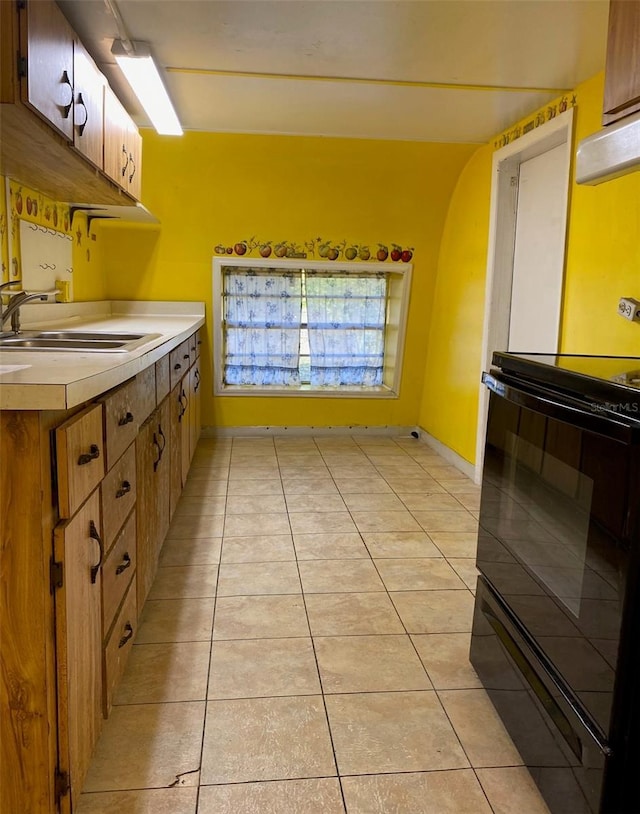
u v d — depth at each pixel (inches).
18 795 45.5
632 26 53.6
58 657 45.9
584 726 47.4
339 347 189.8
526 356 65.6
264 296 182.9
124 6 80.6
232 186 165.5
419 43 91.8
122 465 65.1
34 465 42.9
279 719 64.3
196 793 54.3
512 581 62.6
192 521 119.0
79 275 141.8
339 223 174.4
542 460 55.8
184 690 68.5
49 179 96.6
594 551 46.5
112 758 58.1
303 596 90.5
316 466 159.5
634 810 45.3
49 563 44.4
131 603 70.7
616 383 45.7
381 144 151.9
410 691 69.5
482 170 148.9
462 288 160.2
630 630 42.9
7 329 96.4
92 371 51.6
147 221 155.2
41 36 62.9
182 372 121.9
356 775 57.1
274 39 91.3
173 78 108.5
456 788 55.9
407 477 151.8
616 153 52.4
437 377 178.7
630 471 42.2
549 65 98.3
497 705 65.4
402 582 95.5
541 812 53.5
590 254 100.0
